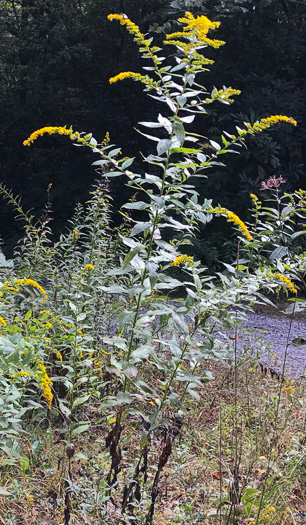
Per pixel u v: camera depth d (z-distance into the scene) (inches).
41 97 722.8
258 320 430.6
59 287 208.1
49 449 155.6
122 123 709.3
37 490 134.6
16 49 711.1
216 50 633.6
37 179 733.3
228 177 588.7
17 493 130.6
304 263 147.3
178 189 127.0
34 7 724.7
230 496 123.3
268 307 487.8
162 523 123.9
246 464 143.6
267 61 629.6
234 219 120.9
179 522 126.1
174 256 117.1
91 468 143.8
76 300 192.9
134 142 719.1
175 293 510.0
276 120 125.9
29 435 157.3
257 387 218.8
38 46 706.8
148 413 163.6
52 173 742.5
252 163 588.4
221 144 588.1
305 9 647.1
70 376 153.6
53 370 187.9
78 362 157.5
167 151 117.8
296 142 608.4
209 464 154.3
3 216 758.5
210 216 121.6
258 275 137.3
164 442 123.8
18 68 729.0
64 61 709.9
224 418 182.5
